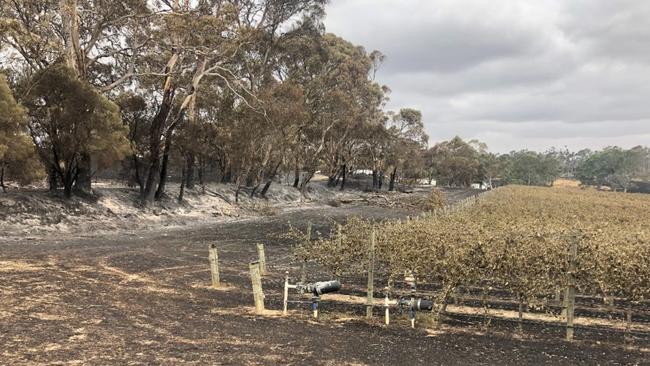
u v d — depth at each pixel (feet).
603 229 49.26
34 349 24.68
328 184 279.49
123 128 98.63
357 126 247.29
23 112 80.43
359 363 25.48
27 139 82.02
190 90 122.93
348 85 228.02
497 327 34.55
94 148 92.48
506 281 33.45
